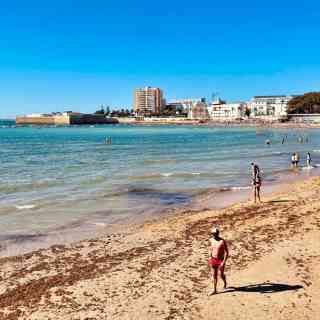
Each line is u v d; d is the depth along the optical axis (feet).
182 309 43.75
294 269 53.52
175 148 322.14
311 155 251.80
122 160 223.51
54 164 202.49
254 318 41.60
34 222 86.58
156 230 78.13
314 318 41.57
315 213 82.79
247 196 114.52
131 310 43.78
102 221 87.40
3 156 248.32
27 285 52.44
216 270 47.06
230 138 472.85
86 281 52.34
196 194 118.73
